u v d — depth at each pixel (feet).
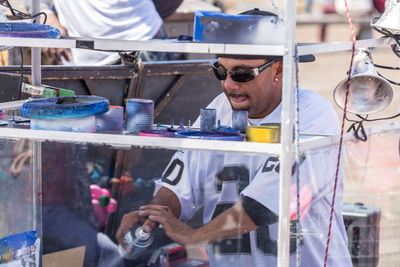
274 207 22.36
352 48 19.84
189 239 23.62
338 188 23.82
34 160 28.68
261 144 18.54
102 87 37.42
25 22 24.49
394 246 36.24
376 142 28.25
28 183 28.66
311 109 23.77
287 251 18.57
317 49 19.13
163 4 49.90
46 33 21.63
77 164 30.19
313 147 19.45
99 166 30.35
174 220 24.09
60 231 29.60
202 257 23.58
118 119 21.85
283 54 17.71
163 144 19.62
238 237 23.04
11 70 33.58
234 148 18.93
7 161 28.04
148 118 21.79
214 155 23.40
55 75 34.83
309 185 22.02
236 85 23.26
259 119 24.25
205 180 23.79
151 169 27.66
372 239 33.37
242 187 23.07
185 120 41.65
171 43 18.84
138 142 19.85
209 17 18.84
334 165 22.62
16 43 20.29
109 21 44.45
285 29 17.58
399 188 44.47
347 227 33.14
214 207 23.59
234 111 22.70
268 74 23.13
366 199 44.16
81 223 29.43
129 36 45.21
